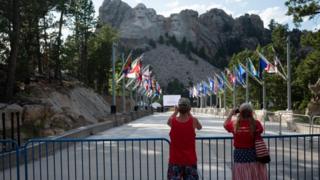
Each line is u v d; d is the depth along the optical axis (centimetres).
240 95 8900
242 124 852
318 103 4141
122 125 4222
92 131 2906
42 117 2519
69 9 4909
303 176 1231
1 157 1388
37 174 1318
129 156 1698
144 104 9338
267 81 7575
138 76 5944
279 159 1536
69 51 5281
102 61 8319
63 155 1767
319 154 1275
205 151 1828
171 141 861
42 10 3600
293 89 7575
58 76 5181
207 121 5088
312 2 3141
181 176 850
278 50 7650
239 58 9338
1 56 3609
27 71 3769
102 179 1223
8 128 2178
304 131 2705
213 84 9038
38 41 4341
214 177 1229
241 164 845
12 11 3133
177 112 875
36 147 1648
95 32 8156
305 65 6356
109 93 8944
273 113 3709
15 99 2998
